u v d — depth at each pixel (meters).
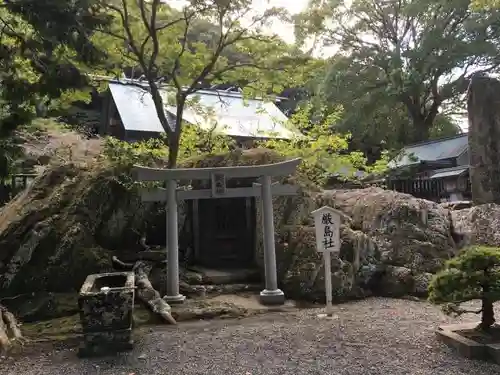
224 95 16.14
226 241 9.51
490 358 4.31
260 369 4.30
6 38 6.94
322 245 6.46
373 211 9.10
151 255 8.54
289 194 7.88
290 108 22.97
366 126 23.31
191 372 4.32
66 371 4.50
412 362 4.32
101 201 8.56
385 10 22.33
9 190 12.31
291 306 7.23
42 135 13.55
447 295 4.57
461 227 9.08
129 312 5.07
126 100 14.62
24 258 7.71
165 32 9.20
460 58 19.80
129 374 4.34
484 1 11.07
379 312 6.60
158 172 7.46
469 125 10.02
